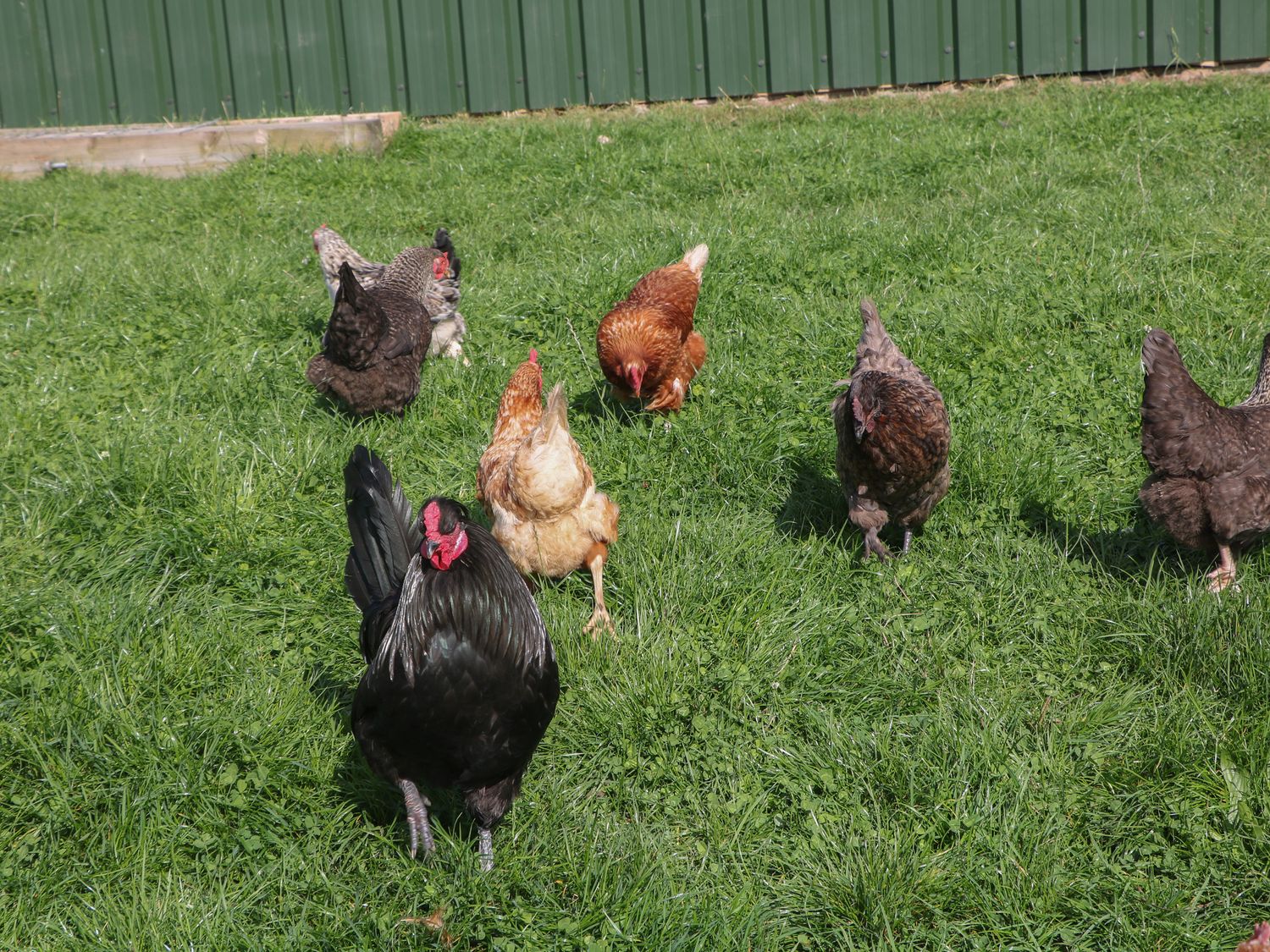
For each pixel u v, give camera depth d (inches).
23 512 113.7
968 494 115.9
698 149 178.5
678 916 76.6
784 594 109.2
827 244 145.0
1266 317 128.7
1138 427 120.1
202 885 81.4
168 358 132.6
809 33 207.9
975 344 128.5
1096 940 76.0
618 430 124.0
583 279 140.7
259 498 115.7
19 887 79.8
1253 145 166.2
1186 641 98.0
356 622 106.0
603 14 209.2
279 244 158.6
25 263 151.6
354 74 211.6
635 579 110.1
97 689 94.3
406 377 124.9
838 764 89.7
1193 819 82.4
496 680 76.1
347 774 90.2
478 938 76.1
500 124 201.2
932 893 78.9
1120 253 138.5
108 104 213.3
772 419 122.2
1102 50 205.5
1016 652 102.3
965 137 175.2
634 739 92.6
